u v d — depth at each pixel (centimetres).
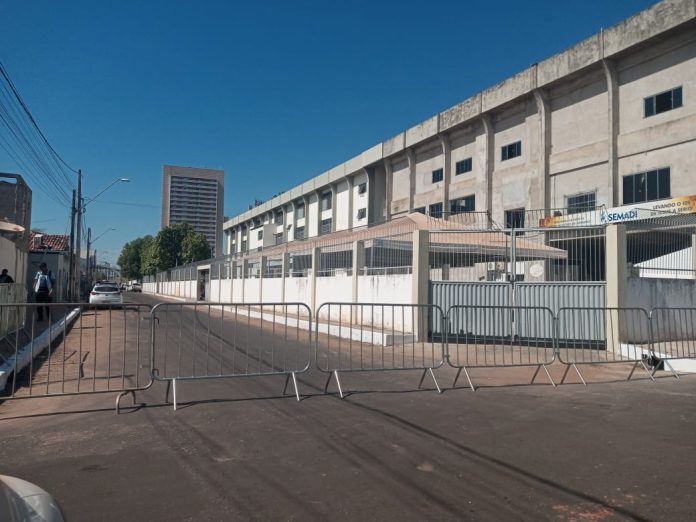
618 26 2659
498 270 1401
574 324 1259
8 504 214
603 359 1112
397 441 520
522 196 3275
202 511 361
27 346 1060
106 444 507
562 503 375
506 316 1303
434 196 4038
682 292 1362
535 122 3228
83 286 5831
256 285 2778
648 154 2595
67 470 438
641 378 916
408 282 1412
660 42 2556
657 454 486
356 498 383
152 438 527
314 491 395
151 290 7531
